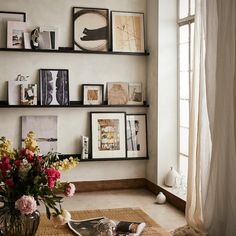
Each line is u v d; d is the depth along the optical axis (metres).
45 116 5.06
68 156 5.12
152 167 5.20
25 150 2.01
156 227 2.39
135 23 5.28
